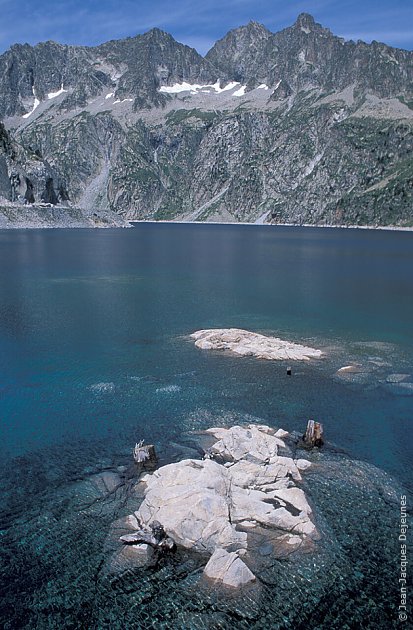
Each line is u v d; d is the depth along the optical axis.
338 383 44.94
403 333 62.75
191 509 24.08
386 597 20.84
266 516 24.61
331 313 74.44
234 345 55.47
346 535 24.16
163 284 100.62
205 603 20.38
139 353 53.62
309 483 28.41
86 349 55.06
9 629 19.58
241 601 20.41
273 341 56.59
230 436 32.28
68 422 37.00
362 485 28.47
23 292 89.25
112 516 25.61
